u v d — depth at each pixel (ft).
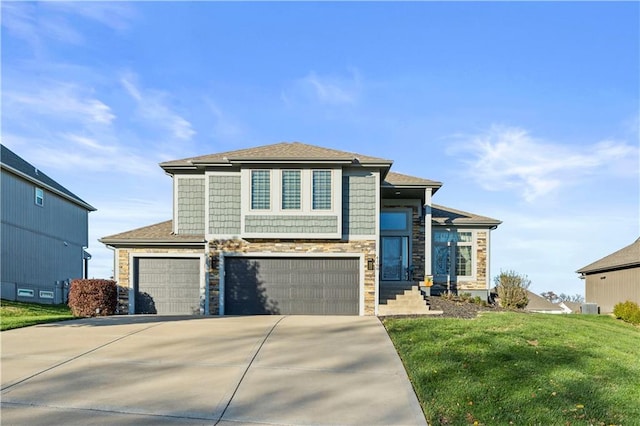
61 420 19.56
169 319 46.32
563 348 30.99
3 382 24.50
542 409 21.20
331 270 53.01
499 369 26.02
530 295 92.53
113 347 32.42
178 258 57.31
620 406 21.80
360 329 39.06
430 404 21.85
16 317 51.60
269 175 52.75
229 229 53.47
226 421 19.97
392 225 67.77
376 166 53.06
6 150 84.64
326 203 52.34
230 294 53.16
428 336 34.06
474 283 70.38
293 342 34.12
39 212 85.05
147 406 21.42
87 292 52.44
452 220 70.38
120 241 56.54
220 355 30.37
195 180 56.85
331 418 20.49
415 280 67.10
